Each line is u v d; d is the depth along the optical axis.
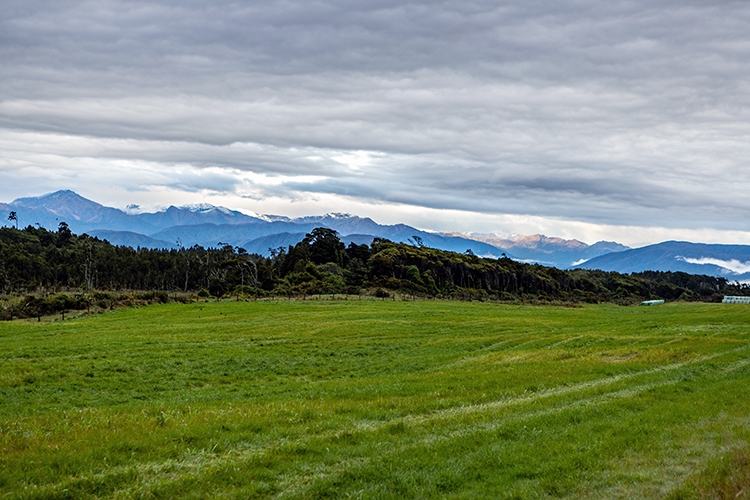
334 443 16.02
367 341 53.06
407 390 25.92
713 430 16.69
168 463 14.02
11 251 178.00
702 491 11.21
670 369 31.05
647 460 14.00
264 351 46.47
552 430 17.34
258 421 18.58
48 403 27.78
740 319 69.19
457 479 13.04
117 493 12.04
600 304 181.00
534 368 33.09
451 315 84.19
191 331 61.28
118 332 59.94
